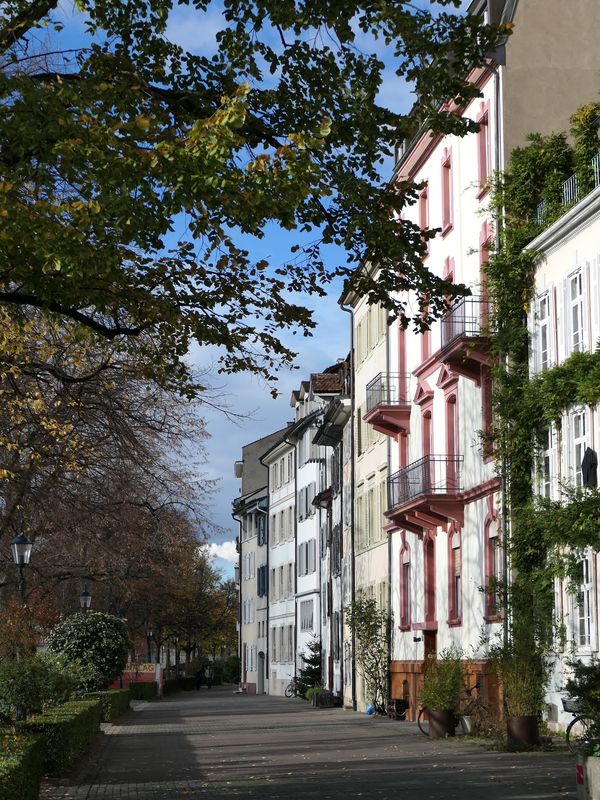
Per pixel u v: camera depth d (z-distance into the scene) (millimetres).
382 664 41750
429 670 28984
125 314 17484
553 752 22734
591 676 15781
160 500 30438
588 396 24016
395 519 37344
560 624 25484
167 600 64438
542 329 27359
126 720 41062
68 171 13250
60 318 17297
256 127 16500
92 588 50688
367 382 47719
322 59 16391
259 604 86188
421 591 37094
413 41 15992
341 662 52281
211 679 106688
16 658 26406
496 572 29219
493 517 29375
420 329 18000
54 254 12984
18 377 22094
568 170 28438
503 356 28297
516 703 23641
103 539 31844
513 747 23500
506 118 29859
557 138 28562
